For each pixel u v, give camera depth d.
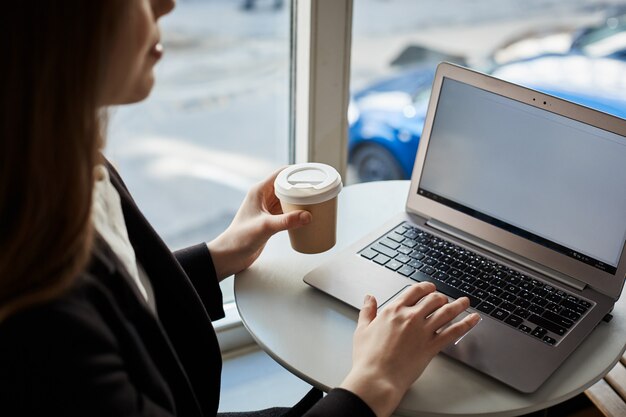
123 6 0.63
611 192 1.05
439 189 1.22
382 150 2.27
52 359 0.65
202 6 2.04
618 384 1.29
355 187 1.41
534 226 1.13
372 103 2.31
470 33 2.37
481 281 1.09
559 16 2.18
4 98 0.60
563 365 0.96
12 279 0.65
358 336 0.94
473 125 1.17
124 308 0.78
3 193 0.63
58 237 0.65
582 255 1.08
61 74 0.61
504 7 2.28
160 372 0.83
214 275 1.11
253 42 2.07
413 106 2.29
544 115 1.10
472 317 0.95
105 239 0.80
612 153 1.04
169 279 0.94
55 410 0.66
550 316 1.02
